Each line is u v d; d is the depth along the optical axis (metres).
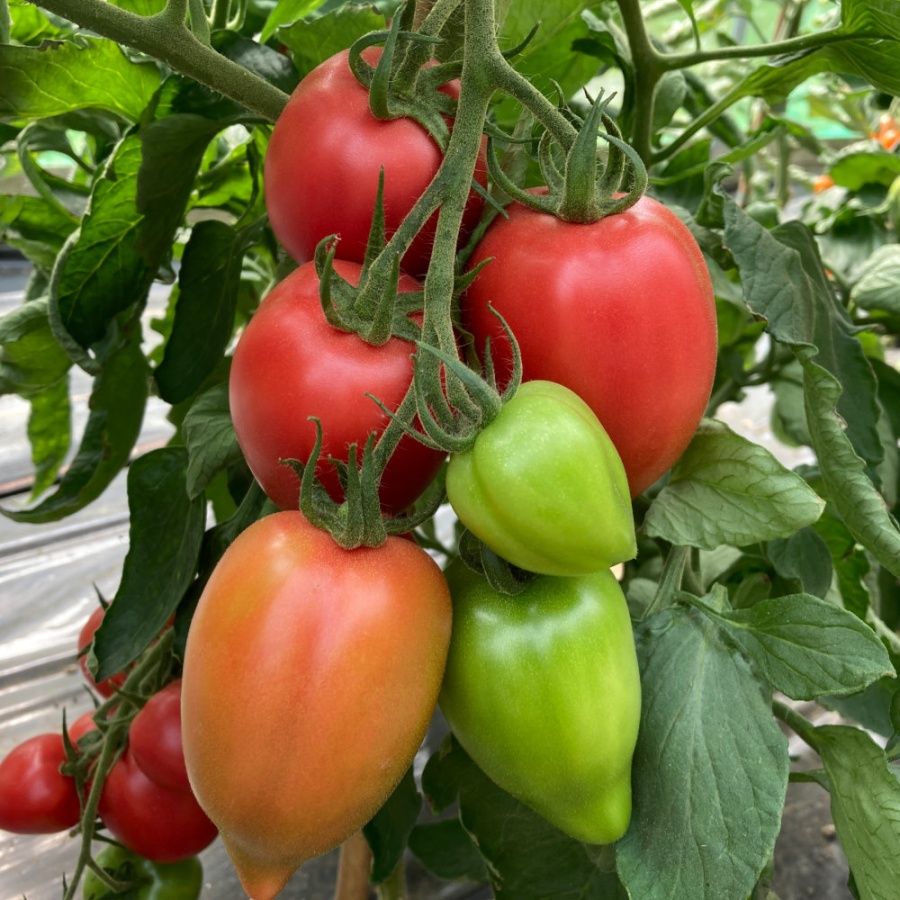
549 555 0.30
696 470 0.41
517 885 0.52
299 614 0.29
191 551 0.50
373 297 0.33
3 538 1.14
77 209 0.71
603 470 0.29
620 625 0.34
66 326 0.56
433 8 0.33
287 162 0.36
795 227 0.55
